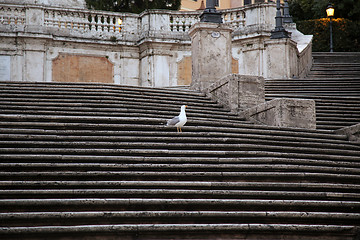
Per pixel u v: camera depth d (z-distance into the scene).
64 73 25.17
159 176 9.22
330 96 16.80
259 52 25.50
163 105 13.89
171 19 26.64
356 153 11.40
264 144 11.27
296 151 11.08
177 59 26.39
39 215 7.76
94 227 7.64
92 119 11.78
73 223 7.87
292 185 9.33
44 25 24.98
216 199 8.61
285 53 23.38
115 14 26.38
